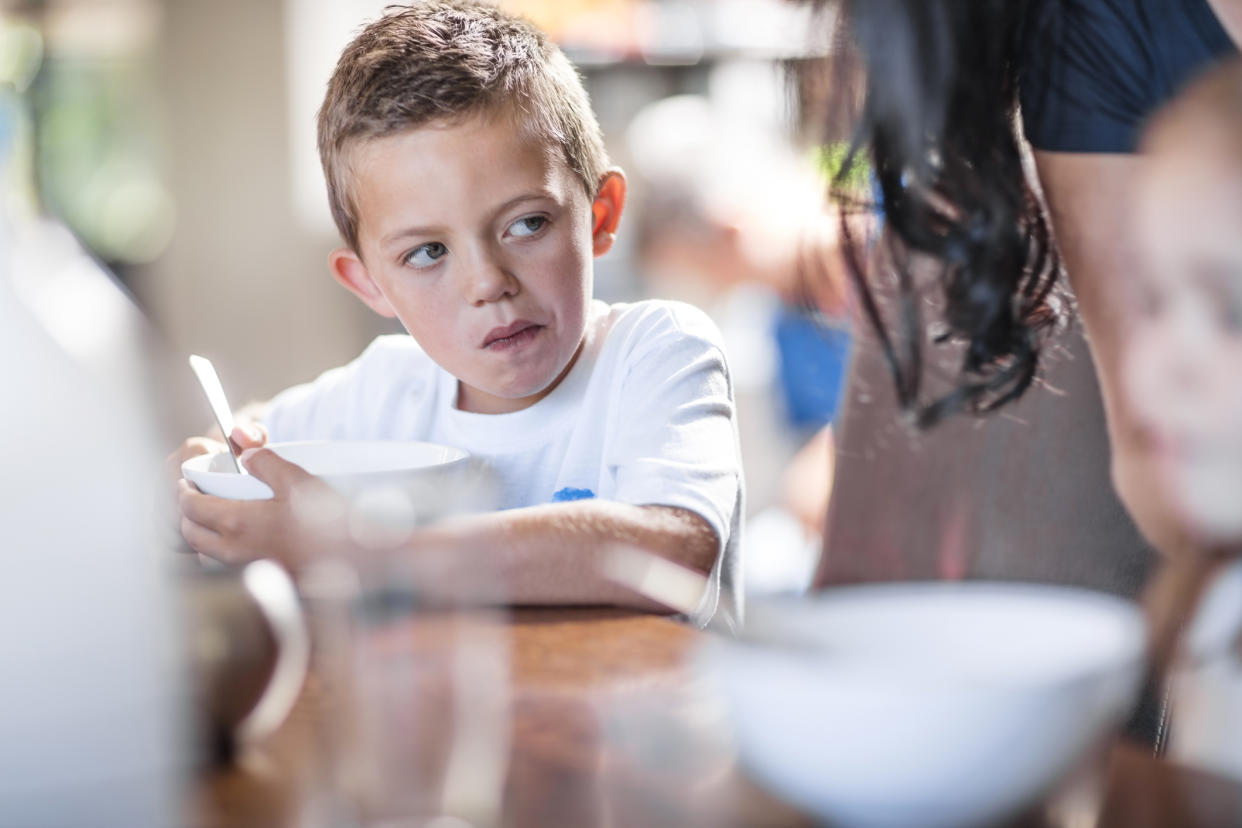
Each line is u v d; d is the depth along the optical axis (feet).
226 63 13.51
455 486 3.08
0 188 3.07
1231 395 2.97
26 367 2.01
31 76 13.89
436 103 3.61
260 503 2.86
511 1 10.87
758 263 9.45
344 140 3.82
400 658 1.83
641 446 3.66
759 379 9.50
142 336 2.40
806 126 3.45
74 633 1.74
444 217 3.66
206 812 1.71
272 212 13.70
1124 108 3.11
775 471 9.50
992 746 1.54
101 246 14.12
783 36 3.43
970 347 3.23
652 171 10.03
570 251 3.82
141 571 1.83
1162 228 3.07
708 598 3.17
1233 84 2.99
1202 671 2.53
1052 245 3.30
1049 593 1.97
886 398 3.65
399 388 4.42
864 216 3.45
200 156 13.64
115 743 1.73
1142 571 3.41
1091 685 1.59
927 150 3.01
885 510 3.68
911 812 1.58
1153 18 3.03
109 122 14.29
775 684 1.61
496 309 3.70
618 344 4.09
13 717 1.69
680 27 11.26
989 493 3.55
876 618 1.92
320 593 1.92
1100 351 3.23
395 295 3.88
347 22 13.65
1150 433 3.10
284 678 1.94
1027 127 3.26
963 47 2.94
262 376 13.89
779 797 1.69
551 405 4.09
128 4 13.47
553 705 2.09
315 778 1.80
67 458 1.87
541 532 2.80
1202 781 1.79
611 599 2.72
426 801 1.75
